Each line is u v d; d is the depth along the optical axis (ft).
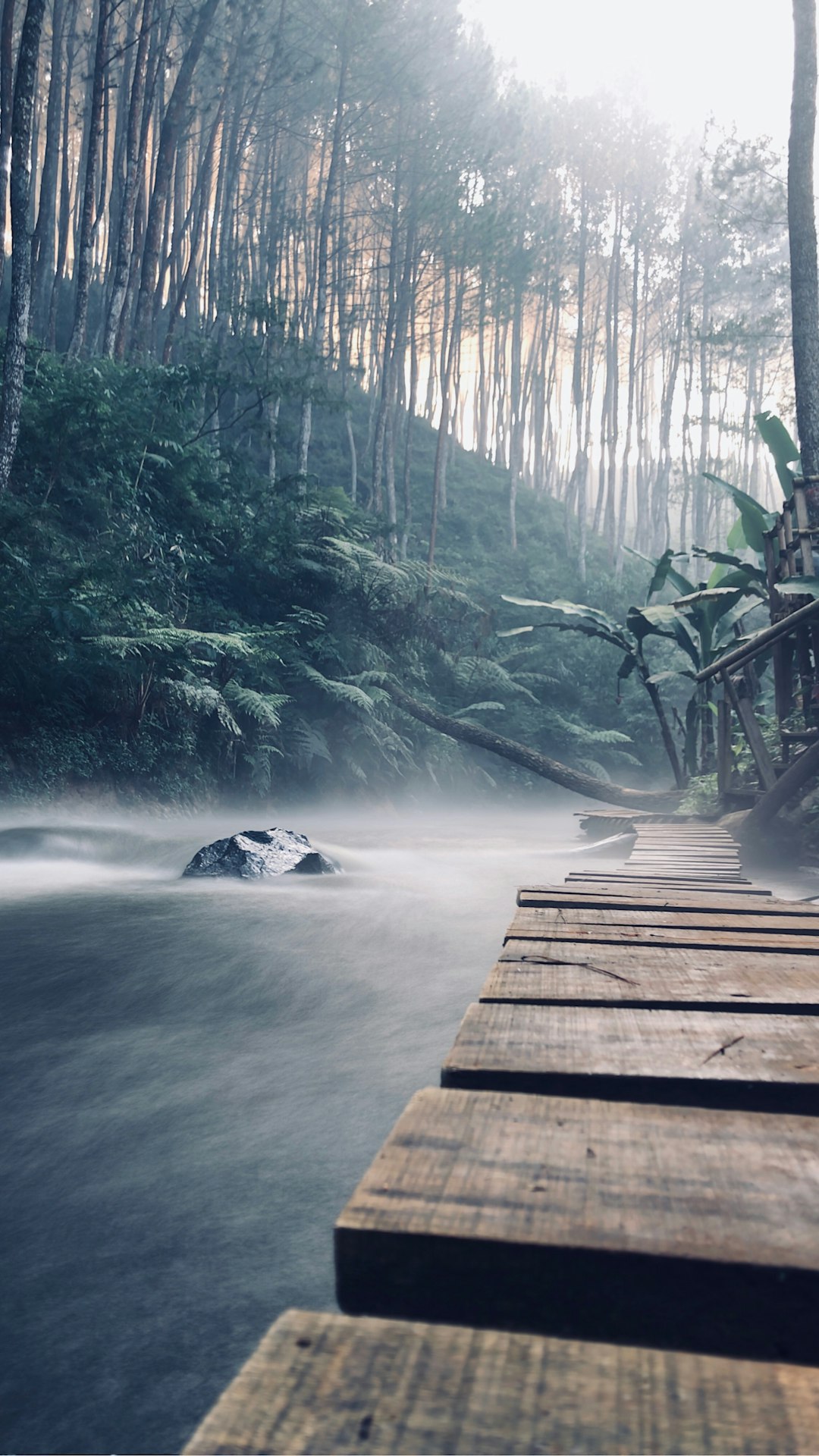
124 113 103.30
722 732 34.88
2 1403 5.31
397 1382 2.17
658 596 121.29
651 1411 2.06
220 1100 9.89
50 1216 7.48
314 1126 9.20
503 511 149.59
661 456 160.04
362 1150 8.66
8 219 116.47
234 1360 5.68
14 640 35.17
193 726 44.01
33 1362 5.66
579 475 136.67
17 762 35.22
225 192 105.70
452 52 104.37
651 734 85.81
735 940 9.05
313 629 54.65
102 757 38.32
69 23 108.06
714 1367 2.24
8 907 20.80
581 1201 3.05
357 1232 2.80
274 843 27.43
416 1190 3.12
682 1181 3.23
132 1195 7.80
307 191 128.98
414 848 35.50
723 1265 2.62
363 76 96.53
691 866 19.65
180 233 108.17
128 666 38.83
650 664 89.66
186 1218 7.42
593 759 80.43
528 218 129.18
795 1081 4.53
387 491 120.57
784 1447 1.94
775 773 31.30
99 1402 5.32
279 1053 11.44
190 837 32.09
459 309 110.52
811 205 41.42
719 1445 1.94
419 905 22.17
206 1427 2.02
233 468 60.64
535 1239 2.74
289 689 52.75
